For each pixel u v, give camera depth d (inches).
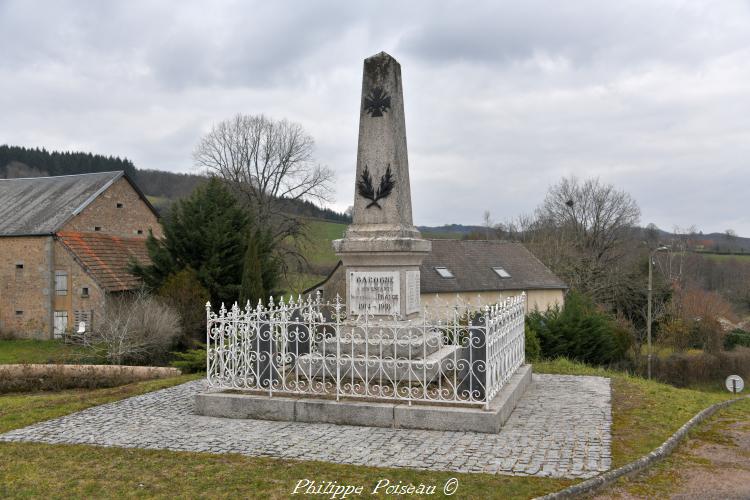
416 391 365.4
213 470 272.8
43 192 1312.7
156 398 436.1
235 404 370.6
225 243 1010.7
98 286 1119.6
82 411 400.2
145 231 1387.8
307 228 1631.4
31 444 321.7
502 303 390.6
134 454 298.7
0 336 1140.5
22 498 244.4
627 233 2016.5
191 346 896.3
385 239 405.4
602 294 1638.8
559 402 410.9
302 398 364.5
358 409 346.6
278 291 1122.7
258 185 1688.0
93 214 1241.4
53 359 826.2
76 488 254.8
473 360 349.4
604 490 254.5
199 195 1067.3
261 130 1697.8
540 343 926.4
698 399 457.7
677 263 2098.9
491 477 259.3
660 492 253.9
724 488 259.1
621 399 425.4
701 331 1357.0
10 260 1167.0
